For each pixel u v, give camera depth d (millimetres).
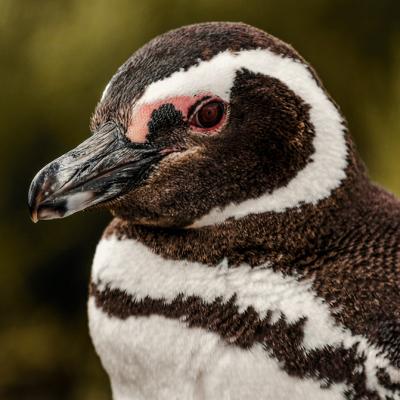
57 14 18328
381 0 18594
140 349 5906
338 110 6078
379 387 5461
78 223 19234
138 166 5945
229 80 5828
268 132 5832
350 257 5824
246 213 5859
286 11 17734
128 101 5977
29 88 18422
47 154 19047
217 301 5742
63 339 21469
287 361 5559
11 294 20688
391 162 15266
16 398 21719
